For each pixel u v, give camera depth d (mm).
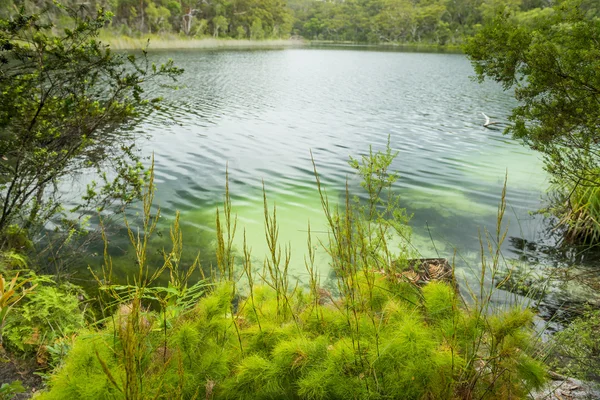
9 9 3742
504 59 4180
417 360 1498
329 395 1499
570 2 3924
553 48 3865
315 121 15656
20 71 3768
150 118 14711
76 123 4105
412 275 2719
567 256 5547
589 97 3871
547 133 4168
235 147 11633
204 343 1629
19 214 4238
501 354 1606
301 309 2074
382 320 1833
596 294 4410
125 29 54344
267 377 1496
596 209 5914
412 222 6621
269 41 90625
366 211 4258
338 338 1783
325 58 51156
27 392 2262
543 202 7621
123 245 5473
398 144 12328
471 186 8594
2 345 2572
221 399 1480
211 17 78438
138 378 1323
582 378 2688
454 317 1791
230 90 22734
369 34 110188
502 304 4016
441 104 20047
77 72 3871
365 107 18984
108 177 7270
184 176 8922
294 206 7410
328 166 10047
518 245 5891
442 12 90000
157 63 29000
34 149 3920
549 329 3625
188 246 5695
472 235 6238
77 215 6055
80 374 1388
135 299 1271
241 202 7582
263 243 5844
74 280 4410
